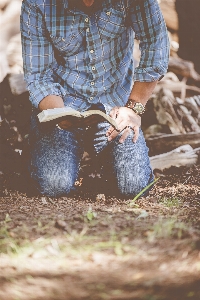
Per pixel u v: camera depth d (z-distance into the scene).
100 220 3.47
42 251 2.88
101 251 2.87
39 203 4.07
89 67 4.23
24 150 4.61
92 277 2.52
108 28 4.11
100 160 4.45
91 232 3.20
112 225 3.35
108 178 4.41
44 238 3.09
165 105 6.43
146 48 4.20
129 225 3.35
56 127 4.30
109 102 4.35
